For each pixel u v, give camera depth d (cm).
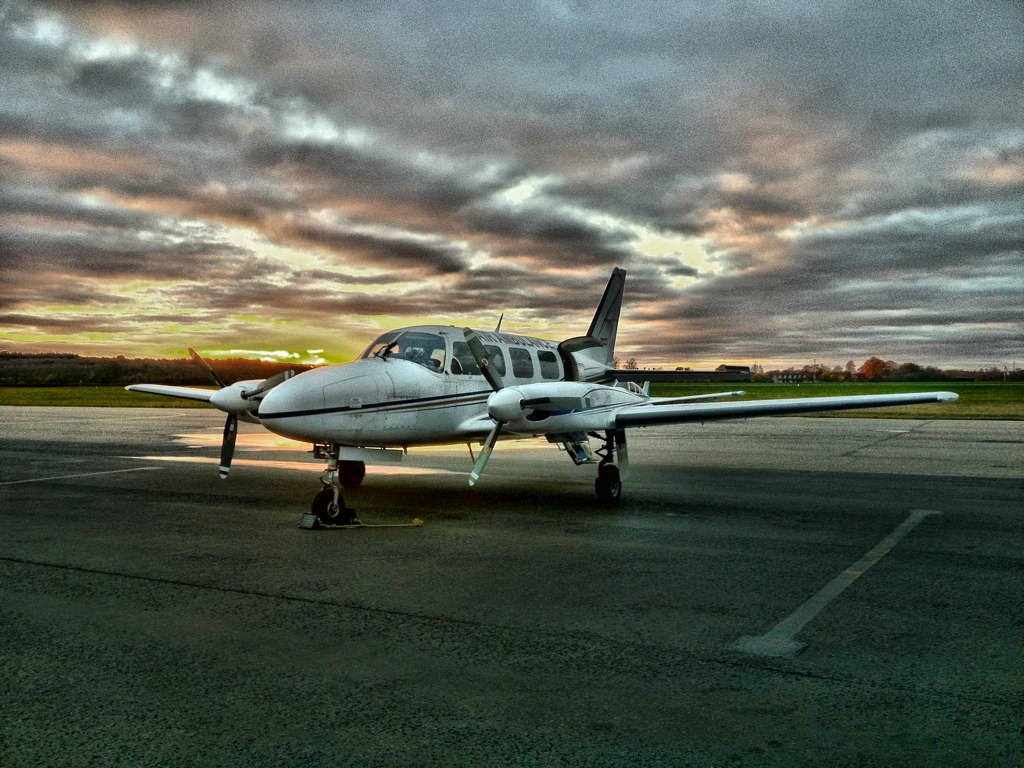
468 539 796
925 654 442
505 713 360
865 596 571
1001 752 320
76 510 977
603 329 1648
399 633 480
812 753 320
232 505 1025
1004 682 398
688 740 332
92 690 386
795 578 627
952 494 1146
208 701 372
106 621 503
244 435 2384
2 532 827
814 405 1018
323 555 715
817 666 422
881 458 1750
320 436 869
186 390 1389
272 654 441
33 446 1922
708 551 736
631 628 491
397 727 344
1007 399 6688
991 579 624
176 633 479
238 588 591
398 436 957
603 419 1023
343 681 399
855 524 888
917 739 332
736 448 2075
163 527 860
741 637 473
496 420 956
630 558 703
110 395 6359
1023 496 1121
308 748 324
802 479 1348
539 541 785
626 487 1242
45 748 322
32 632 479
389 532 836
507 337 1198
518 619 510
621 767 308
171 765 308
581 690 388
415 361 1014
